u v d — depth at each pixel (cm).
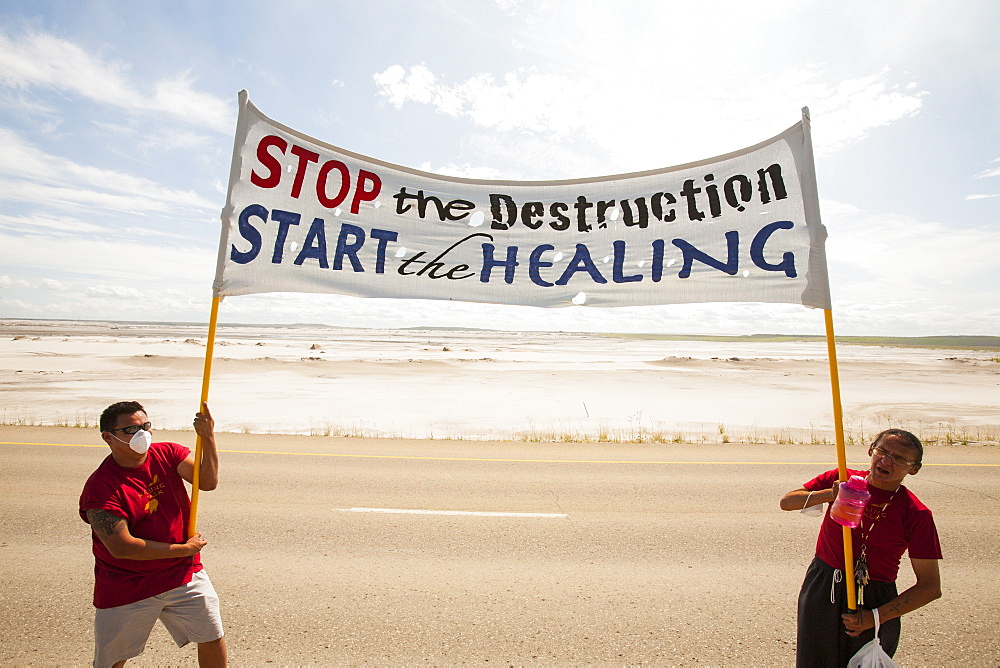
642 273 368
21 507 707
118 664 291
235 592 482
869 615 268
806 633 293
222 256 340
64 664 369
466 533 638
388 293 372
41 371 2966
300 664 377
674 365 4259
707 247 359
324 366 3575
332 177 368
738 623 438
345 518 686
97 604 287
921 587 264
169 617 299
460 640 409
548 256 379
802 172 337
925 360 5262
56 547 573
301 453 1084
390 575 521
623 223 373
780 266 342
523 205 381
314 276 361
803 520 692
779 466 1003
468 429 1541
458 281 378
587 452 1129
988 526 671
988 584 509
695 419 1788
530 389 2608
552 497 788
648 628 429
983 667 379
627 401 2231
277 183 356
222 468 950
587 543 610
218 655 307
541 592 489
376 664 378
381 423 1631
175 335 10050
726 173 358
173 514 298
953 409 2022
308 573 524
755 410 2000
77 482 829
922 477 920
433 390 2520
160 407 1861
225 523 664
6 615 432
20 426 1364
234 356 4250
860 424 1692
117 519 274
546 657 388
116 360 3619
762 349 8631
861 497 261
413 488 830
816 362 4694
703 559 568
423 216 378
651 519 693
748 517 702
